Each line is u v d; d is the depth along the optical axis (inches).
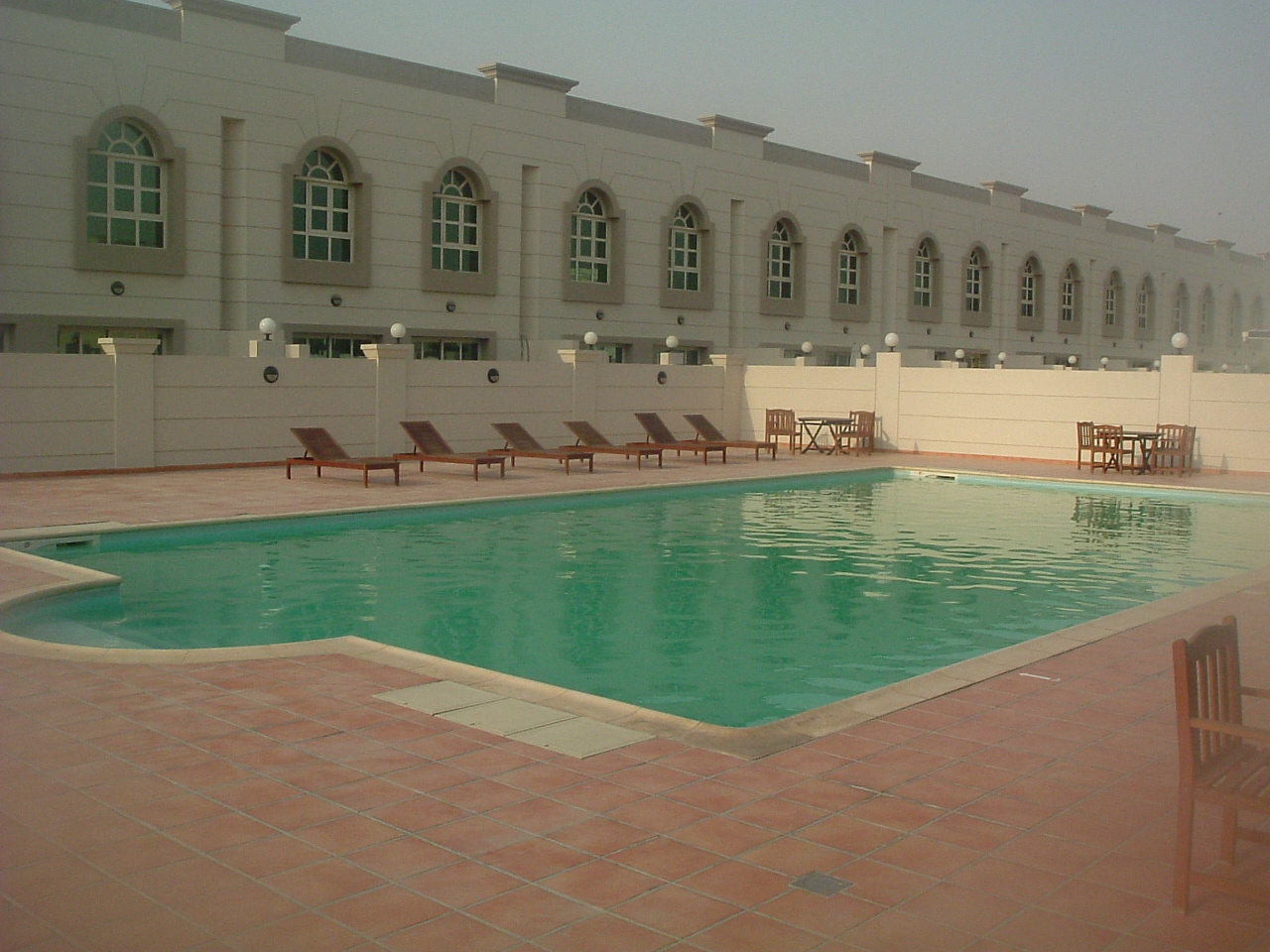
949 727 216.1
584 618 354.6
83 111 845.2
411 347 820.0
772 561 457.7
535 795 178.4
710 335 1354.6
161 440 703.1
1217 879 138.3
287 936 133.3
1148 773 191.2
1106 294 1758.1
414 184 1057.5
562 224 1186.0
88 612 355.6
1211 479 766.5
